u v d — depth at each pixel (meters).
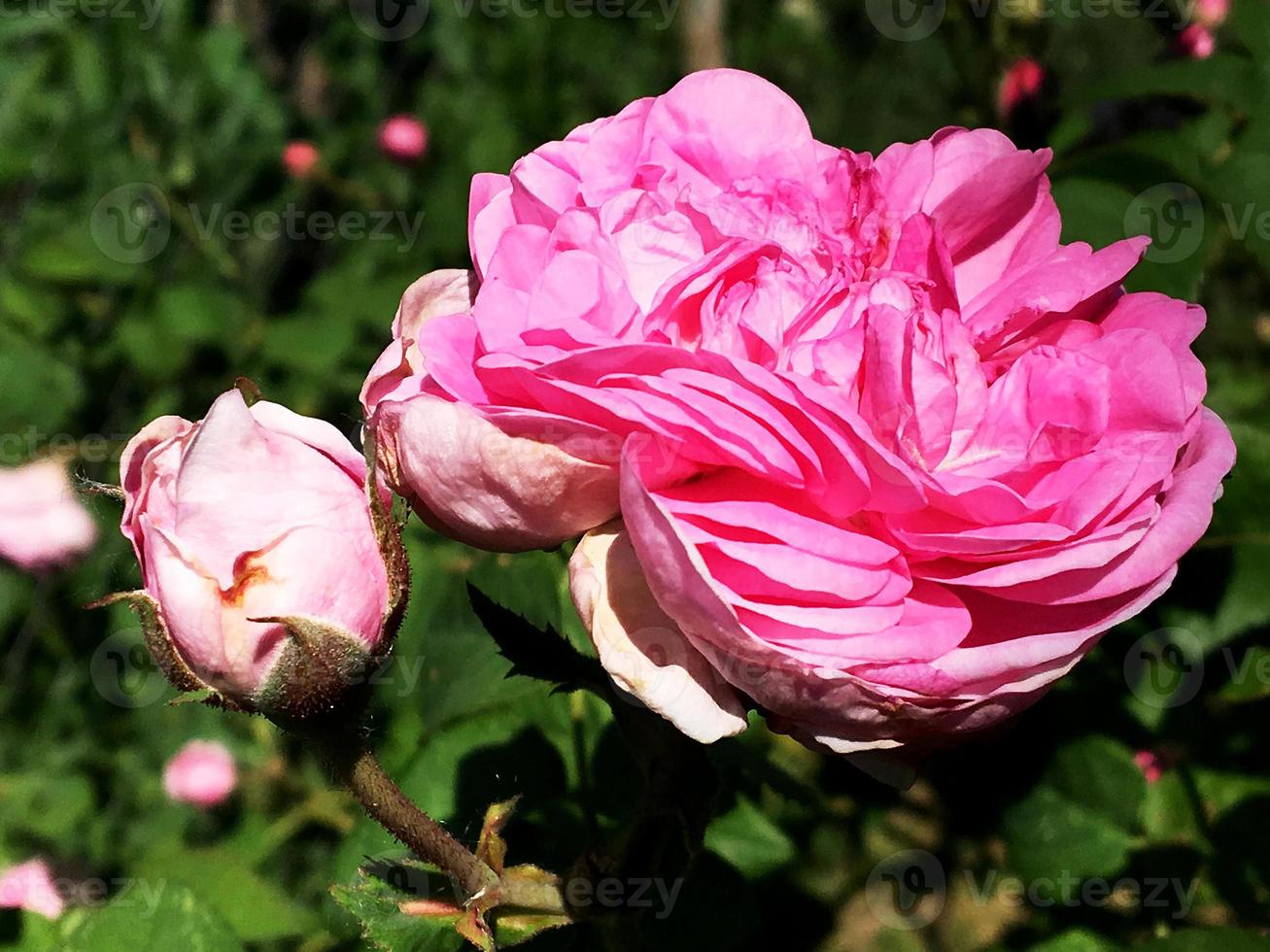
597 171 0.17
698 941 0.21
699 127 0.17
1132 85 0.23
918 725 0.15
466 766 0.22
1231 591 0.22
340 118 0.67
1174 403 0.15
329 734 0.16
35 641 0.51
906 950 0.46
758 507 0.15
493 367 0.15
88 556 0.50
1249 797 0.22
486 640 0.23
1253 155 0.22
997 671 0.14
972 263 0.18
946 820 0.27
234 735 0.48
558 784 0.22
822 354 0.15
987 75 0.30
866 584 0.14
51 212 0.55
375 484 0.16
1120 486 0.15
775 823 0.27
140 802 0.48
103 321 0.53
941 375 0.15
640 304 0.16
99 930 0.22
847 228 0.17
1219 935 0.19
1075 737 0.23
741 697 0.16
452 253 0.57
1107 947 0.21
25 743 0.50
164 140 0.57
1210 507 0.15
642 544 0.14
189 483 0.15
